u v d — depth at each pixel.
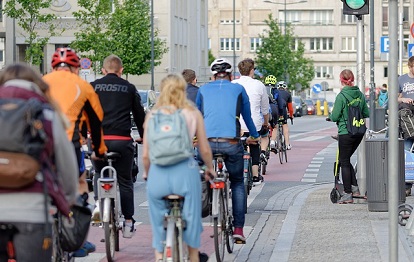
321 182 38.19
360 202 30.05
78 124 16.36
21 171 11.06
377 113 42.88
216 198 18.89
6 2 96.62
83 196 16.38
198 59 154.62
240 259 20.08
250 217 27.12
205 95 20.27
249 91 28.67
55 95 16.30
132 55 106.31
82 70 86.50
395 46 15.40
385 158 27.36
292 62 175.25
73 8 122.12
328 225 24.81
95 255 20.66
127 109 20.17
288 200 31.17
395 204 15.52
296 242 22.02
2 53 125.75
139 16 106.94
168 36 129.50
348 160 29.58
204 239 23.23
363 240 22.14
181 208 15.25
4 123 11.11
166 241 14.75
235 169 20.39
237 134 20.08
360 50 29.77
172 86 15.57
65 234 14.20
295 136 76.75
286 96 48.09
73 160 11.79
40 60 97.38
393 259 15.52
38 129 11.17
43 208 11.41
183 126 15.07
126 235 20.83
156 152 14.93
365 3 28.89
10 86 11.59
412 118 32.88
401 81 33.16
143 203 31.02
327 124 107.94
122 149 20.12
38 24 121.25
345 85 29.06
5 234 11.46
